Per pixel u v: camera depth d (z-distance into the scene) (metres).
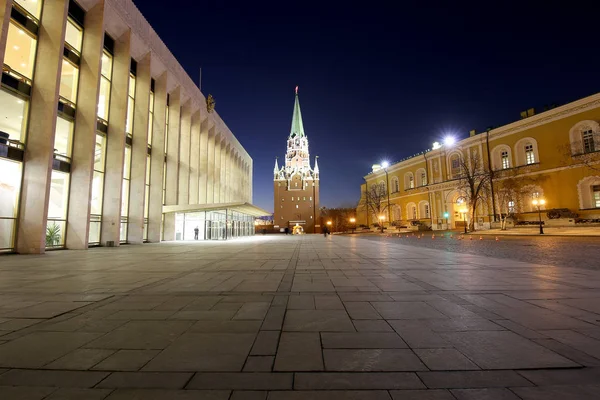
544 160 41.38
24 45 18.67
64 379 3.10
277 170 102.00
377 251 18.75
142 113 29.62
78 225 21.53
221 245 27.00
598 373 3.12
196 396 2.78
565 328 4.43
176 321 4.96
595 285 7.43
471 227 43.12
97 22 23.14
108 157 25.48
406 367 3.28
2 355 3.69
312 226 98.19
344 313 5.30
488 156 48.56
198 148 41.53
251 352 3.72
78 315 5.33
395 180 70.88
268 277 9.19
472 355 3.56
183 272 10.38
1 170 17.50
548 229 35.75
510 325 4.58
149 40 30.11
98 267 11.90
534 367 3.25
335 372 3.20
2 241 17.48
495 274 9.20
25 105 18.73
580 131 38.31
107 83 25.97
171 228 34.72
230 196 58.53
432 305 5.76
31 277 9.48
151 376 3.15
